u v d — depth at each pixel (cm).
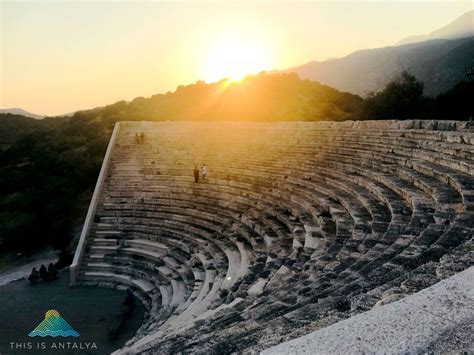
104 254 2600
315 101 7031
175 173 3200
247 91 7331
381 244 923
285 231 1747
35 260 3194
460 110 3956
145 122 3906
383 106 4619
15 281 2638
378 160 1947
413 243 777
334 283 752
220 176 2888
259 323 592
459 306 362
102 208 2978
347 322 359
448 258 573
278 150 2903
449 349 305
